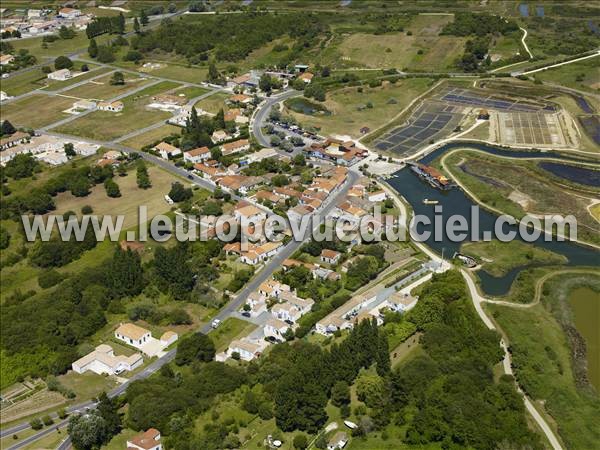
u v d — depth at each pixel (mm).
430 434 180250
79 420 184250
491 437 178500
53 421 198750
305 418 183750
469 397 191125
